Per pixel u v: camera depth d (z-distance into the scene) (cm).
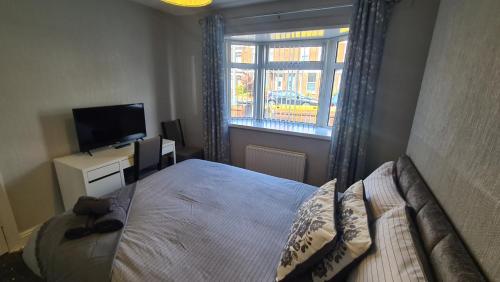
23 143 198
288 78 304
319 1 234
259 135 311
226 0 258
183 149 345
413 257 77
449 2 150
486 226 71
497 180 69
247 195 172
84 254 109
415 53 203
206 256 111
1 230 189
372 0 201
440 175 115
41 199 215
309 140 278
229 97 337
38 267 115
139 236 123
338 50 275
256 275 102
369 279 79
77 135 222
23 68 191
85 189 200
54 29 207
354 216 108
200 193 172
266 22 270
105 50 252
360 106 223
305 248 96
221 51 296
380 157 237
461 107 105
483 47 93
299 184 192
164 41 320
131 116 271
